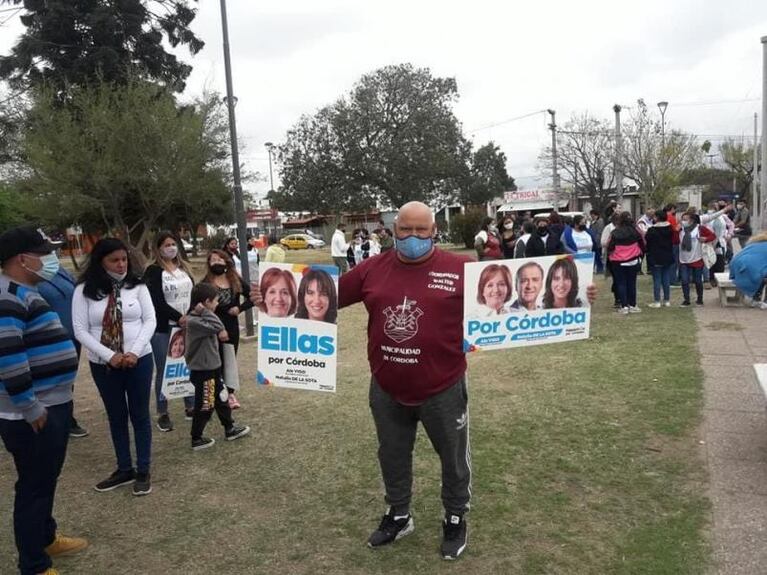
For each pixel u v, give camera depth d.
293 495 4.33
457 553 3.42
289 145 34.56
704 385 6.10
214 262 5.75
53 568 3.48
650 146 33.66
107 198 21.05
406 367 3.26
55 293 5.31
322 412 6.05
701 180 52.66
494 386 6.51
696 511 3.76
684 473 4.27
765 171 13.75
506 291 3.67
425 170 32.94
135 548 3.72
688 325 9.02
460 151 35.41
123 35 25.56
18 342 3.11
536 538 3.58
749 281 5.37
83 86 23.30
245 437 5.49
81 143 19.81
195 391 5.23
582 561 3.32
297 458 4.96
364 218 53.09
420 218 3.17
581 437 5.00
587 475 4.33
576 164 41.09
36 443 3.30
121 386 4.49
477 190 37.41
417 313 3.22
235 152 10.02
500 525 3.74
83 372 8.66
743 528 3.53
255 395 6.78
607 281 14.77
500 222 13.78
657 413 5.41
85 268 4.49
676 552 3.34
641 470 4.36
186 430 5.81
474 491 4.17
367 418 5.82
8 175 22.14
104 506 4.29
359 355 8.55
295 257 36.59
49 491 3.42
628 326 9.22
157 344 5.78
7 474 5.04
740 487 4.01
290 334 3.87
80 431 5.83
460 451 3.40
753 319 9.25
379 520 3.92
